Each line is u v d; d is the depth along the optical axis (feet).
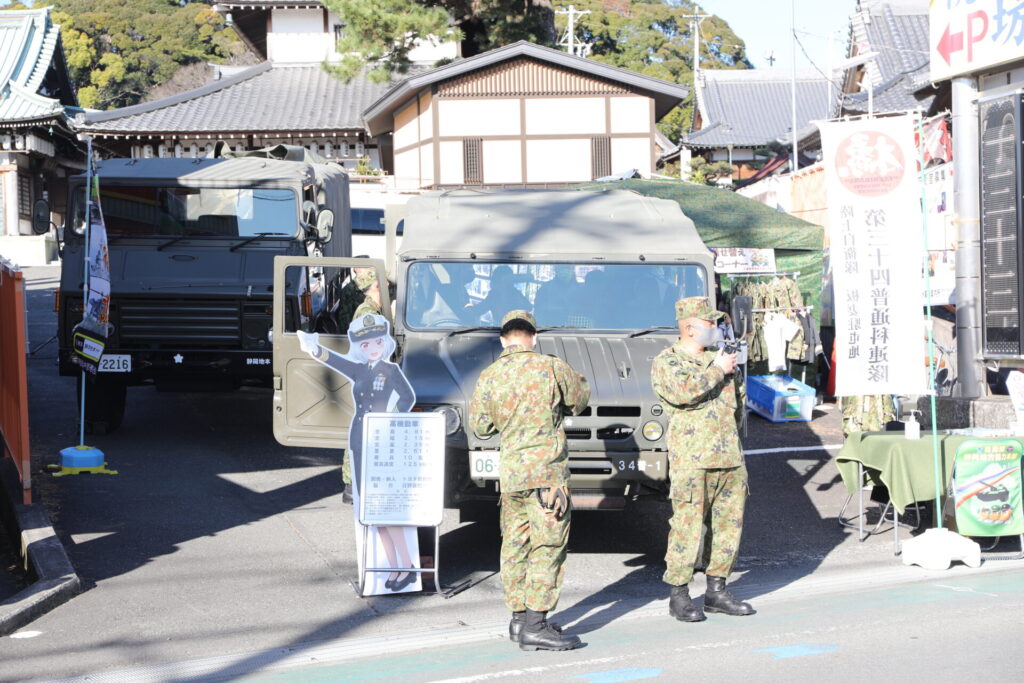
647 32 254.27
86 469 33.78
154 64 255.09
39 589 21.98
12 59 138.00
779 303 49.57
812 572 24.62
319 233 38.96
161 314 37.29
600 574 24.62
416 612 21.74
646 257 27.27
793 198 68.13
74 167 148.25
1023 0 32.96
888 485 26.35
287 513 29.89
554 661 18.12
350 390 26.55
